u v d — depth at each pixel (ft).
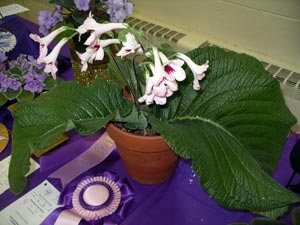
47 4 5.85
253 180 1.29
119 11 2.14
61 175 2.02
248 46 3.83
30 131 1.45
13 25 3.52
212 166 1.27
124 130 1.61
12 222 1.74
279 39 3.49
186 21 4.24
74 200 1.83
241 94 1.48
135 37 1.37
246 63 1.52
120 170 2.06
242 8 3.55
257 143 1.50
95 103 1.58
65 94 1.55
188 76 1.57
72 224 1.71
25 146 1.41
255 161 1.41
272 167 1.51
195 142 1.33
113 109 1.61
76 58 2.47
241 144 1.48
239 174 1.30
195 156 1.24
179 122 1.57
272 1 3.26
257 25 3.56
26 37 3.27
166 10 4.35
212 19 3.93
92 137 2.30
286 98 3.35
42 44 1.55
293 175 1.97
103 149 2.21
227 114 1.51
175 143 1.27
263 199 1.26
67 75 3.04
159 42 1.45
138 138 1.51
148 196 1.89
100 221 1.73
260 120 1.48
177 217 1.79
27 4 6.36
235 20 3.72
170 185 1.97
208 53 1.56
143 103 1.60
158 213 1.81
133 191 1.91
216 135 1.44
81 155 2.17
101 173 2.01
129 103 1.62
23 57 2.40
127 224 1.73
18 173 1.38
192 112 1.59
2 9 3.68
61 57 3.15
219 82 1.53
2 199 1.86
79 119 1.50
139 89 1.58
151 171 1.80
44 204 1.84
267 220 1.36
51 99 1.52
